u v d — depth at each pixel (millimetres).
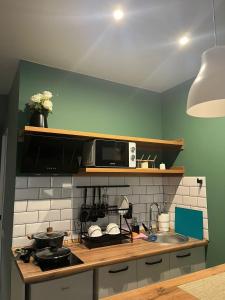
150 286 1130
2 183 3104
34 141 1886
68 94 2365
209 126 2355
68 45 1940
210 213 2275
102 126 2533
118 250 1947
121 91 2717
